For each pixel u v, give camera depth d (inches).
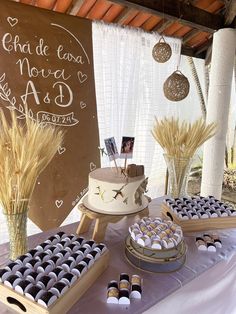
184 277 35.5
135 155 107.7
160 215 54.2
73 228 48.2
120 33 90.6
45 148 35.4
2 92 65.3
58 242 35.8
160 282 34.3
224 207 51.2
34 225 78.2
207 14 90.4
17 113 67.9
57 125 75.6
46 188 74.2
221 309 43.7
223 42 93.5
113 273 35.6
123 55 93.7
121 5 80.7
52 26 71.5
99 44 86.5
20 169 32.8
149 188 116.8
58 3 74.8
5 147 32.2
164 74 107.1
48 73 72.2
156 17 92.4
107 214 42.0
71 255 32.7
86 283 31.7
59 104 75.2
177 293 34.4
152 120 107.8
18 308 27.9
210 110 99.3
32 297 26.2
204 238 44.8
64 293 27.5
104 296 31.4
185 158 57.4
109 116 94.4
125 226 49.9
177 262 37.8
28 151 32.6
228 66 94.6
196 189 158.1
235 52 103.2
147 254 36.0
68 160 78.7
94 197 43.6
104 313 28.9
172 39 105.1
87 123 82.3
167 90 72.0
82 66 79.0
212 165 100.4
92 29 82.8
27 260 31.5
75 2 74.3
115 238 45.4
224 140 99.4
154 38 99.8
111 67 91.2
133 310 29.4
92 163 84.9
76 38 76.7
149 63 101.7
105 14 85.7
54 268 30.3
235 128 162.6
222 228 49.1
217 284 41.2
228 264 42.2
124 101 97.8
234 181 159.2
